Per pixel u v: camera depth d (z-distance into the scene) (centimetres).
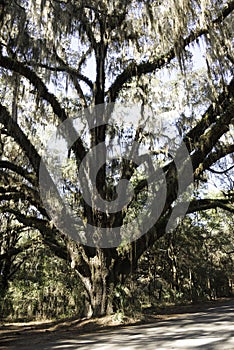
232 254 3578
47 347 787
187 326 997
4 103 1595
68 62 1581
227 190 1808
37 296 2141
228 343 689
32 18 1169
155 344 721
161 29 1184
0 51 1227
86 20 1230
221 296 2998
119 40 1361
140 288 2491
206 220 2831
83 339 885
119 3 1189
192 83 1522
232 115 1321
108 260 1326
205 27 1192
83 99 1525
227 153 1405
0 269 2205
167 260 2548
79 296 2041
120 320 1184
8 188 1364
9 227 2047
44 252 2180
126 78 1437
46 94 1341
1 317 2069
